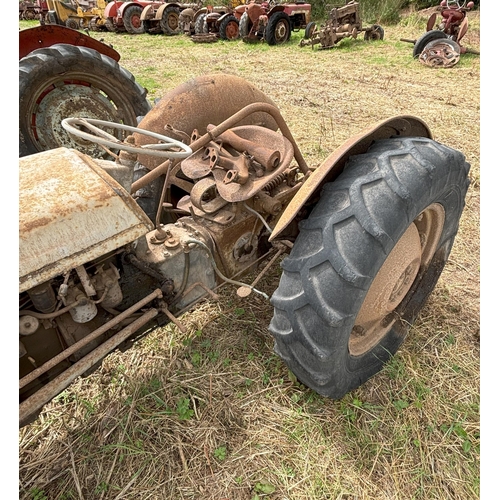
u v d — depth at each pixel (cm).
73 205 133
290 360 177
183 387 210
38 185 138
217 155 202
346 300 157
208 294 206
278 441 184
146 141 236
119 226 141
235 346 231
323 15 1667
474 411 193
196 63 956
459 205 209
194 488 170
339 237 158
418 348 225
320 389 181
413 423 188
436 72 805
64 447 187
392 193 160
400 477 171
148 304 184
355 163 176
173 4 1497
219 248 205
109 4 1598
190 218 212
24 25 1764
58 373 160
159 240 188
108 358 226
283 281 170
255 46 1189
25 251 123
